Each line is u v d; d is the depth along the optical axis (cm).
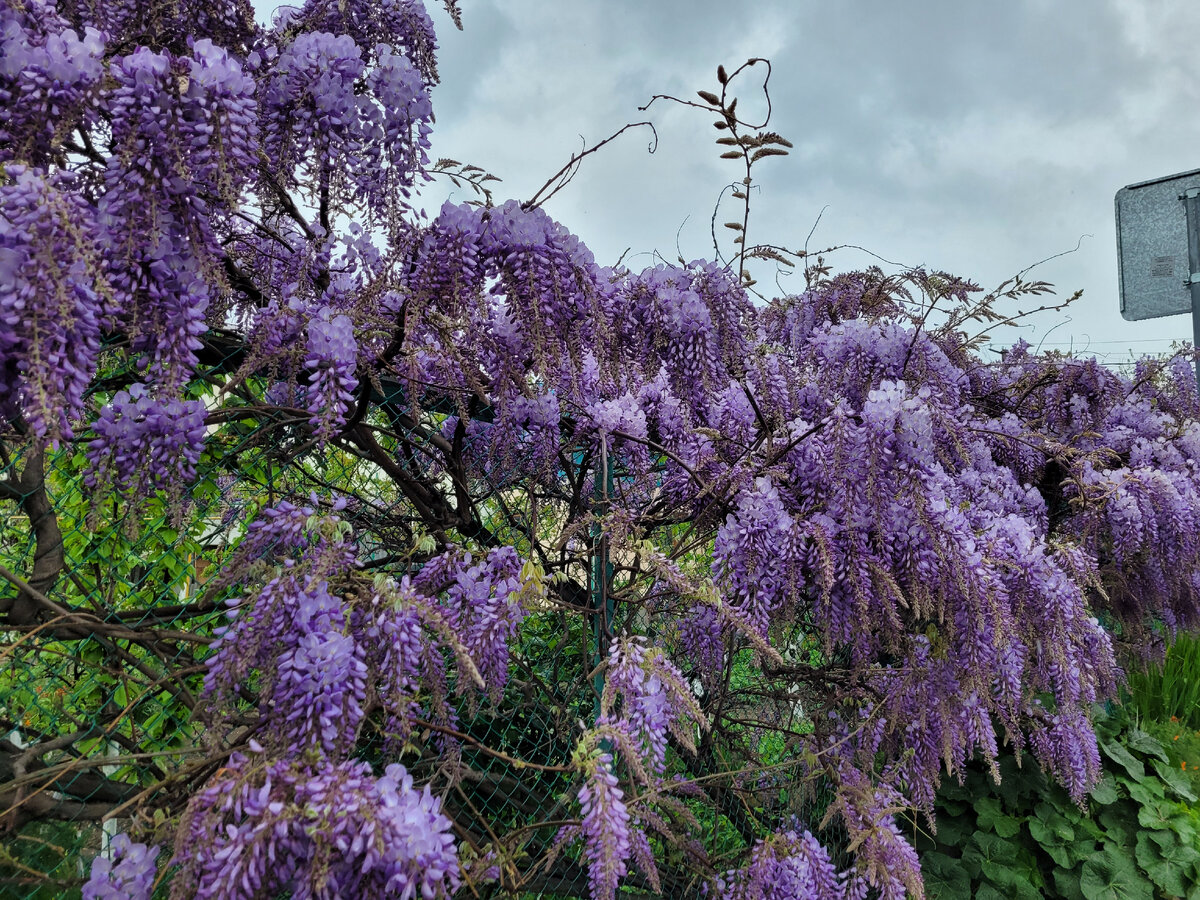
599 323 188
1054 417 416
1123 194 525
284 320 170
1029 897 319
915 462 209
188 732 180
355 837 110
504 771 214
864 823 222
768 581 209
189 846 113
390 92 169
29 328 113
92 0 176
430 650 162
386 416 224
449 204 167
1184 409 450
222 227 181
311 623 137
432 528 221
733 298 234
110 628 160
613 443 235
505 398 193
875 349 283
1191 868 332
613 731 155
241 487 206
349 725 132
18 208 114
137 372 165
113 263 130
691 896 224
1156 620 423
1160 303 508
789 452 243
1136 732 404
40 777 147
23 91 123
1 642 150
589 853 146
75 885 141
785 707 289
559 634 245
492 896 170
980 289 304
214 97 132
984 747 257
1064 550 264
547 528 252
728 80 211
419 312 168
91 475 157
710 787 246
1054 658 251
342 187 172
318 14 215
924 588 215
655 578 223
